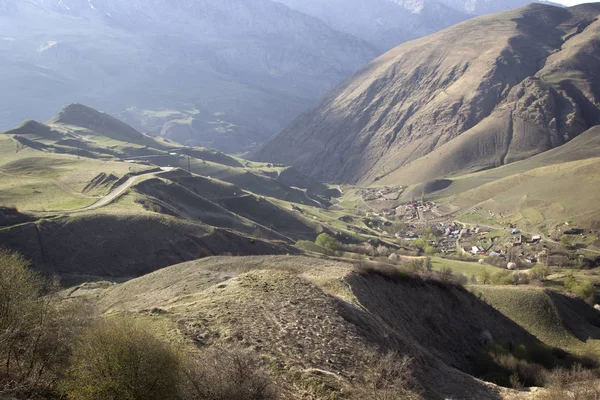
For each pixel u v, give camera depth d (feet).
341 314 125.49
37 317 69.36
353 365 99.86
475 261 576.20
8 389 58.54
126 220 340.59
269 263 201.36
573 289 380.78
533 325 260.42
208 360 71.26
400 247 645.51
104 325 66.85
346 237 627.46
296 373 89.35
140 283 193.98
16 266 75.31
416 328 180.14
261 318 115.34
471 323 219.61
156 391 61.05
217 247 353.31
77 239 307.78
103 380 60.34
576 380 158.20
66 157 627.46
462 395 107.96
